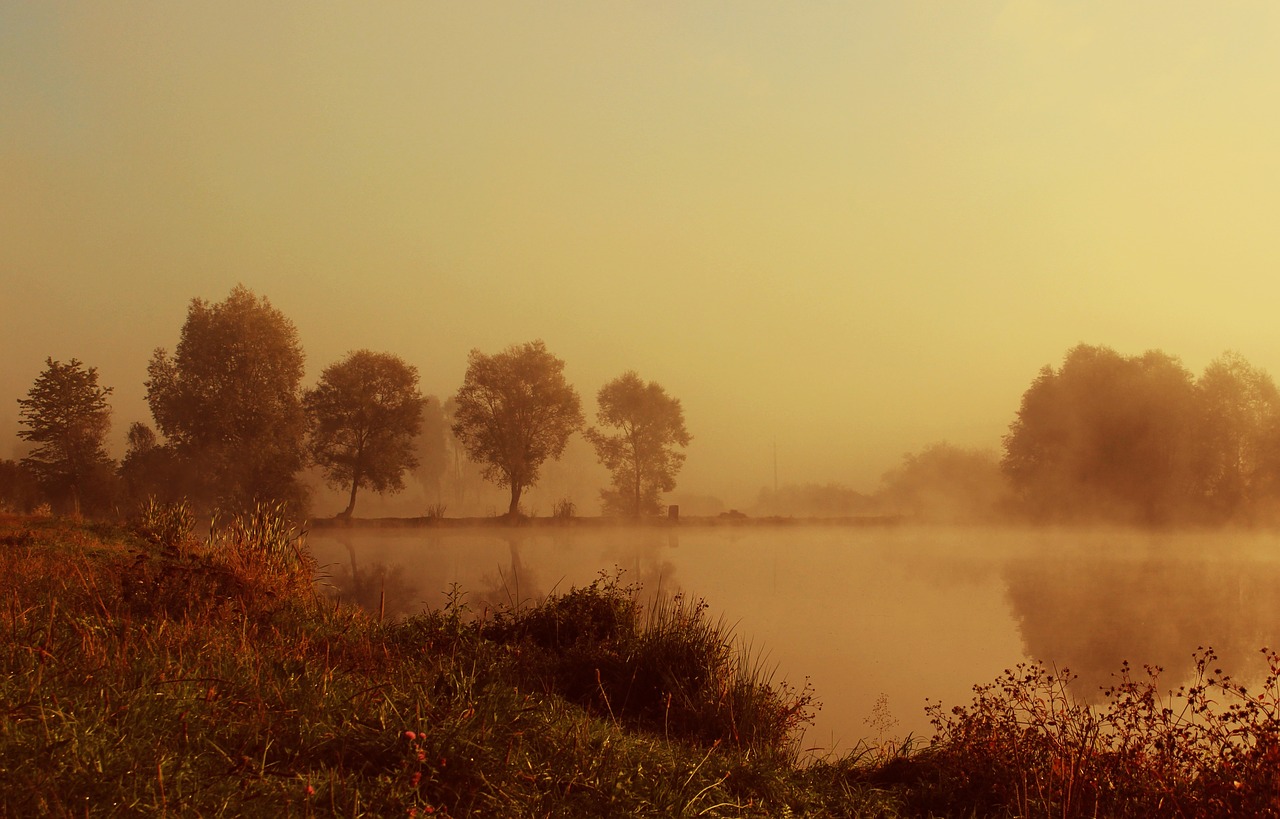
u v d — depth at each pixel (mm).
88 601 8539
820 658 13312
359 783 4305
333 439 56062
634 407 64438
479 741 4969
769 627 16172
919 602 20031
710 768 6250
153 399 50750
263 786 4039
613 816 4672
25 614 7148
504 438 59406
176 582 9039
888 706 10492
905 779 7125
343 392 55000
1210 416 52312
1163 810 5828
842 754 8430
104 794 3713
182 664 5863
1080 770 6250
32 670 5223
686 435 65312
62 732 4176
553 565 28312
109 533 20953
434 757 4637
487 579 23188
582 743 5672
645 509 64688
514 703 6020
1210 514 50812
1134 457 52031
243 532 12523
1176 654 14141
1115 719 7156
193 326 50938
